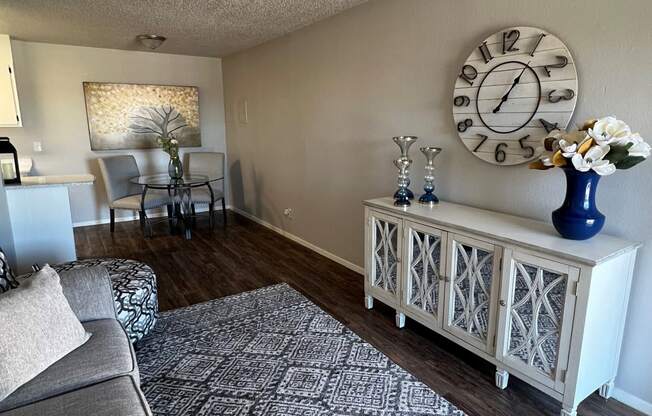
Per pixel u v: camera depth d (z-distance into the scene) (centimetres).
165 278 354
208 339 254
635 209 183
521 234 194
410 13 281
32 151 489
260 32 417
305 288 332
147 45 450
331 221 397
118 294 223
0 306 146
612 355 188
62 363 153
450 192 272
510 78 222
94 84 511
